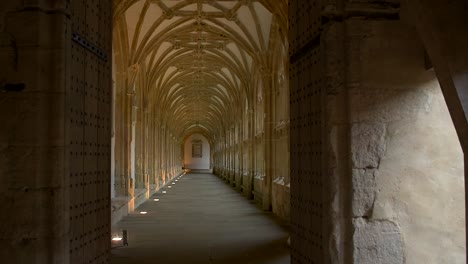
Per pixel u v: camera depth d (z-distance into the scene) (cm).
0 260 503
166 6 1820
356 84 570
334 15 578
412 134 576
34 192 505
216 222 1617
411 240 572
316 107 618
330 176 570
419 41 581
